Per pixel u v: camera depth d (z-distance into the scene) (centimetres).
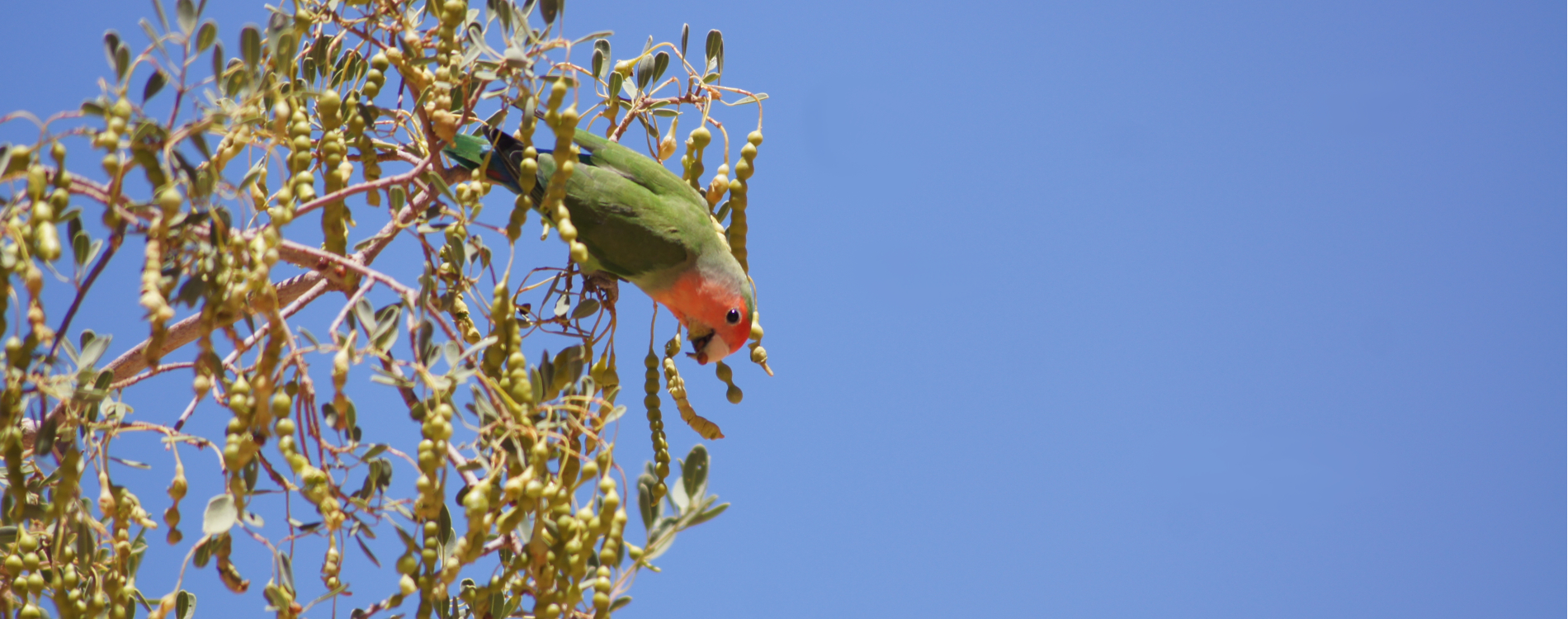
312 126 648
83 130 423
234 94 494
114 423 495
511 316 495
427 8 625
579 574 466
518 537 491
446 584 458
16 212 420
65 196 423
